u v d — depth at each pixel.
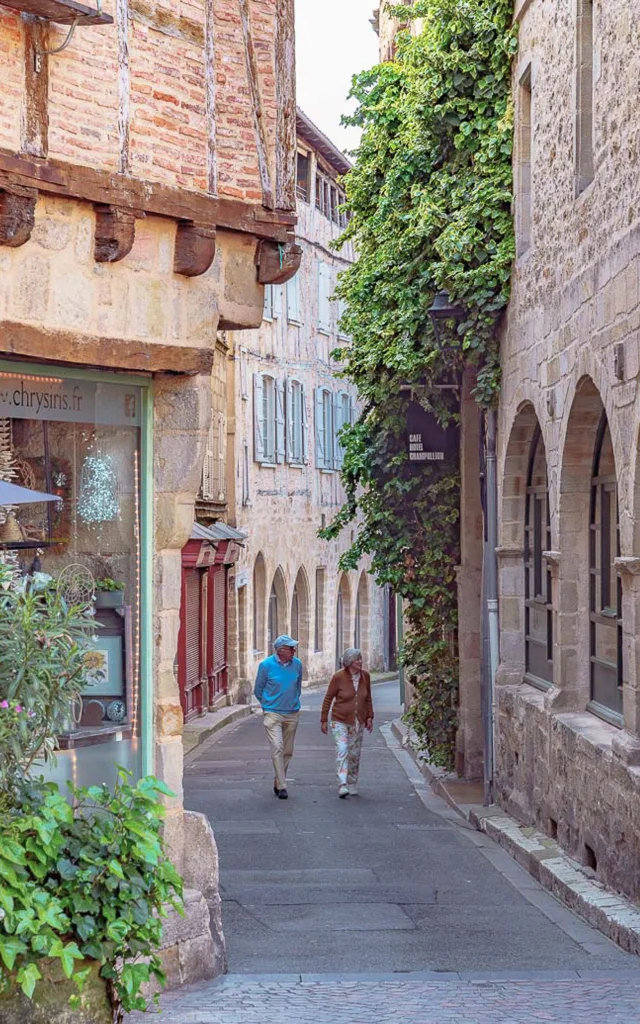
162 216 8.33
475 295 16.45
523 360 15.41
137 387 8.70
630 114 10.71
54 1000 5.53
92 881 5.84
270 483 39.91
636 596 10.73
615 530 12.72
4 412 7.76
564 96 13.29
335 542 46.69
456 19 16.30
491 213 16.25
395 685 46.88
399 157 17.84
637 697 10.75
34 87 7.46
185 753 24.92
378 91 20.67
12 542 7.83
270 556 39.69
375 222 19.83
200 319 8.69
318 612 45.44
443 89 16.61
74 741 8.12
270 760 23.34
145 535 8.75
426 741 21.05
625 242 10.80
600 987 8.19
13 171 7.29
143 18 8.18
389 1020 7.18
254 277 9.15
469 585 19.98
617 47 11.15
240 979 8.30
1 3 7.24
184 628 29.41
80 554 8.29
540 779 14.46
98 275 8.03
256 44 9.01
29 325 7.60
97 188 7.84
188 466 8.72
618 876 11.02
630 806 10.62
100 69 7.88
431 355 18.00
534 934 10.31
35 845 5.73
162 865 6.18
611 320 11.28
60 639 6.00
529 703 14.98
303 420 43.16
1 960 5.35
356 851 14.35
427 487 20.45
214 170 8.66
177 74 8.41
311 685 43.41
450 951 9.63
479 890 12.32
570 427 13.20
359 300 20.67
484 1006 7.60
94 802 6.99
